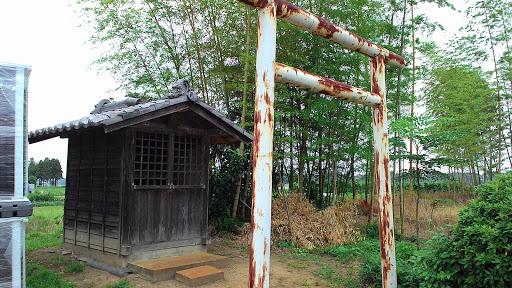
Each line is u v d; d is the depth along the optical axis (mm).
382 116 3246
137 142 5684
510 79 11023
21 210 2742
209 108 5805
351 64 8258
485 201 3535
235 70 8750
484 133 13188
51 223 10492
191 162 6281
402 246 5422
